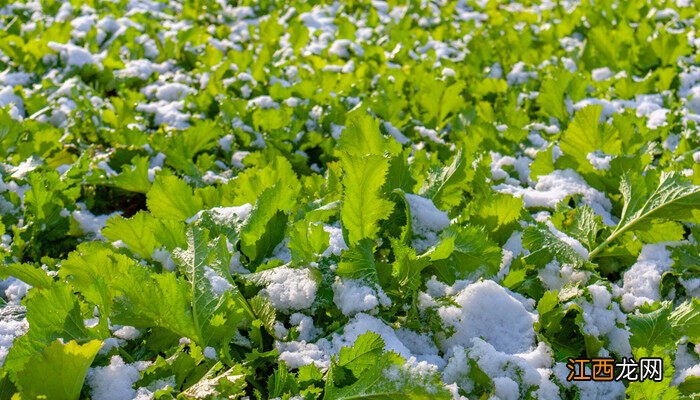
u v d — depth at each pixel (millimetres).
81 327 1560
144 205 2732
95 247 1808
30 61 4012
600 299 1814
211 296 1613
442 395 1378
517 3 6773
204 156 2896
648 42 4105
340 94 3471
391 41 4711
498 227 2059
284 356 1604
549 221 2213
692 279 2025
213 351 1580
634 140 2656
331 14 6066
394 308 1772
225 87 3768
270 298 1744
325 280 1777
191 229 1746
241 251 1953
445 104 3352
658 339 1742
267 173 2145
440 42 4973
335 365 1500
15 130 2912
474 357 1608
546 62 4262
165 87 3789
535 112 3457
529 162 2859
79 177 2604
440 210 2051
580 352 1750
